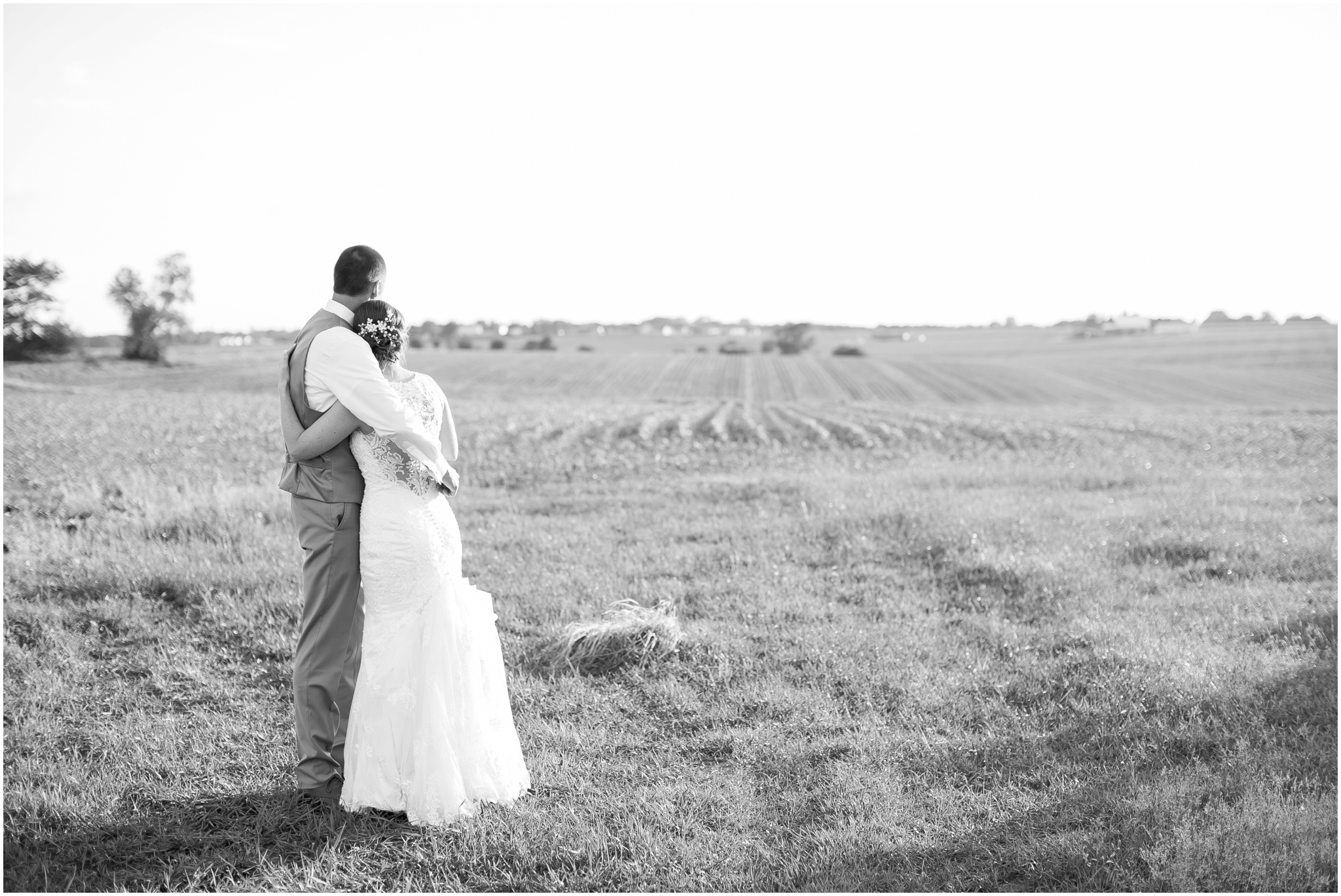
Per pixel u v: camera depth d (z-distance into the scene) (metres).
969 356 107.06
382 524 3.82
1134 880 3.40
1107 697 5.18
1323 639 6.20
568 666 5.62
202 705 5.00
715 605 6.94
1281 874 3.42
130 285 81.38
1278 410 50.84
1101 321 148.00
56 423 28.30
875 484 13.65
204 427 27.58
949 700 5.16
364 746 3.81
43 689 5.09
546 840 3.62
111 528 8.96
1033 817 3.90
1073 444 26.83
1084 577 7.74
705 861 3.52
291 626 6.20
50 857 3.50
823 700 5.14
